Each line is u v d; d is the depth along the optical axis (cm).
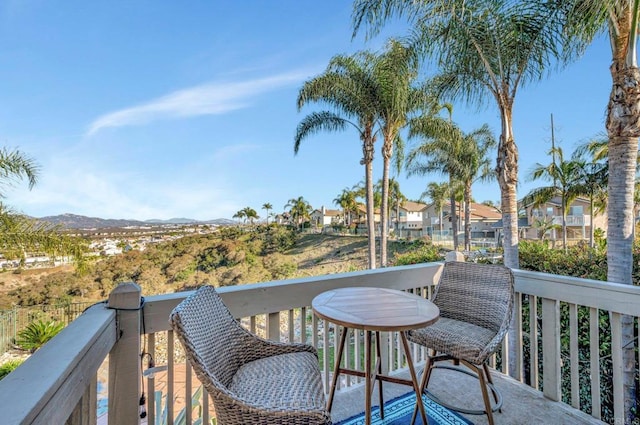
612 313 176
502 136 411
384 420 188
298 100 827
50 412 74
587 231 1889
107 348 122
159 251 2077
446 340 173
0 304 1092
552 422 185
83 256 714
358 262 2202
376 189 2491
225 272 2109
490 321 190
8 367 671
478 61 400
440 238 2233
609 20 308
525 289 222
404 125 831
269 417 106
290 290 190
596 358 185
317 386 129
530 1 344
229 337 143
